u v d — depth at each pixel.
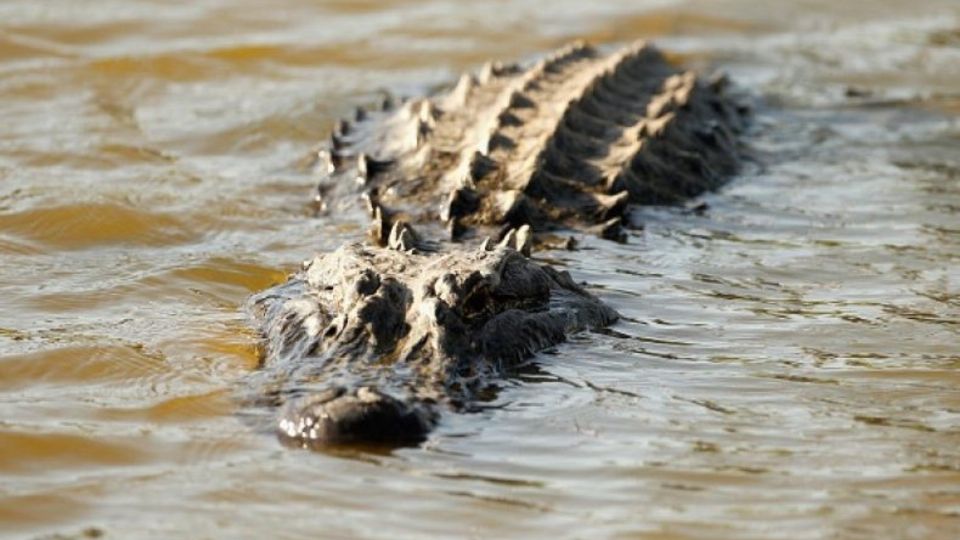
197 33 55.41
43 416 26.03
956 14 62.44
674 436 25.50
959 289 33.91
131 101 48.62
